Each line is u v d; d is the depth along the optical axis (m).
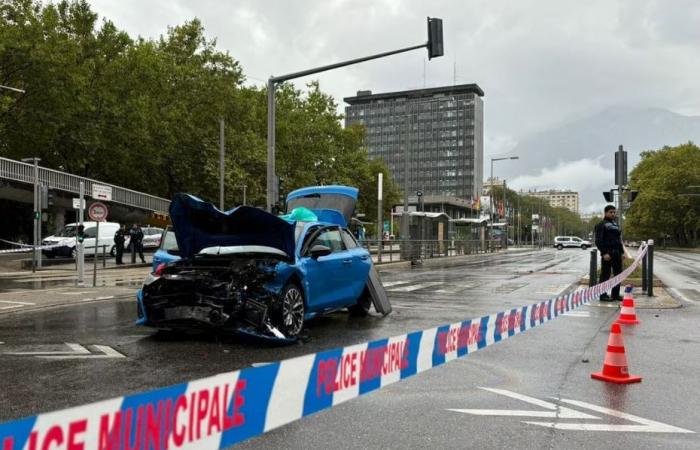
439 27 18.41
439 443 4.49
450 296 15.30
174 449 2.12
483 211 99.62
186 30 48.25
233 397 2.40
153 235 40.81
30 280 20.72
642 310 12.48
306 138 57.09
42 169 36.84
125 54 43.88
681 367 7.16
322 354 3.00
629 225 101.00
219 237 9.23
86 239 34.69
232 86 48.91
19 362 7.17
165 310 8.34
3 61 35.78
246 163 48.53
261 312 8.15
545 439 4.60
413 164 107.56
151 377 6.45
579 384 6.29
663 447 4.46
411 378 6.48
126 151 42.81
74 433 1.80
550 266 31.80
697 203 92.31
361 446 4.41
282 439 4.54
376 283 11.47
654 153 105.69
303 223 9.84
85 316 11.29
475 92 103.94
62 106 38.06
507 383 6.30
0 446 1.63
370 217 73.94
